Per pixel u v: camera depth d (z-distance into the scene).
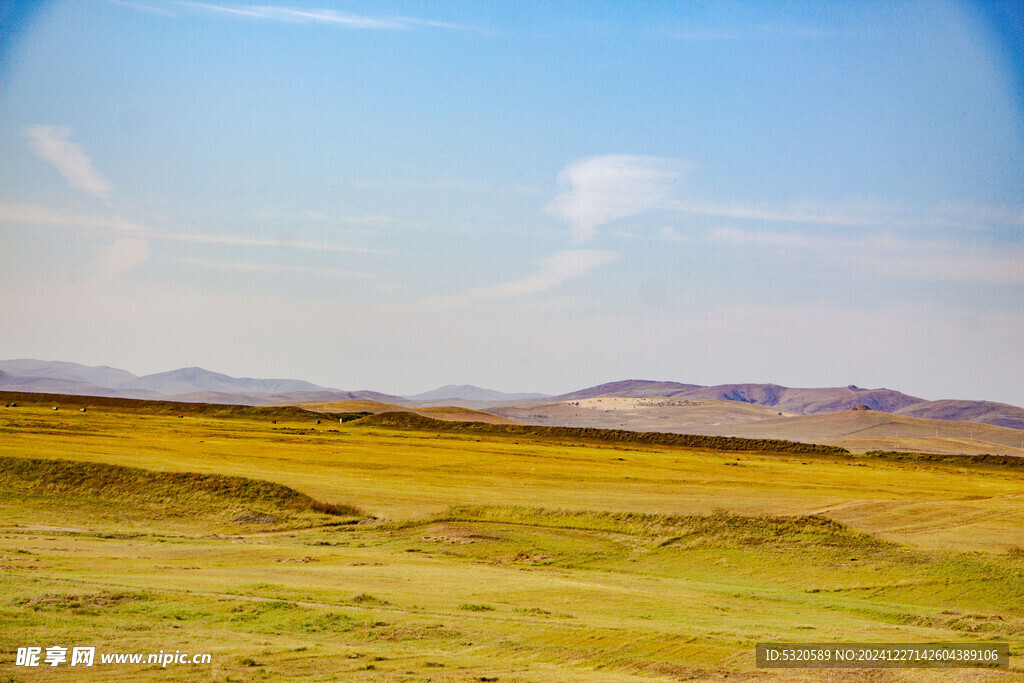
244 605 35.25
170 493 73.88
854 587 47.19
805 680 28.86
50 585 36.97
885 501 75.56
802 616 39.66
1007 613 41.69
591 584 45.19
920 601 44.31
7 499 71.38
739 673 29.30
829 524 59.03
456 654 30.25
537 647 31.33
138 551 51.41
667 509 71.50
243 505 70.75
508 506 68.31
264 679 26.52
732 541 56.97
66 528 61.25
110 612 33.38
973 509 71.00
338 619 33.88
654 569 52.56
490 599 39.56
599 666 29.42
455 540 58.47
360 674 27.33
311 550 54.34
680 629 34.59
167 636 30.66
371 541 58.97
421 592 40.44
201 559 49.28
